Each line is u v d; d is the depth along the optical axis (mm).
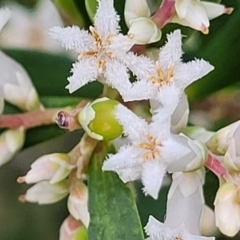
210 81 80
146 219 81
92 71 71
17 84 75
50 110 75
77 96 77
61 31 71
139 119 70
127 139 72
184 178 72
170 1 72
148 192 69
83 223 75
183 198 72
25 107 76
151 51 73
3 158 75
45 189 76
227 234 69
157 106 70
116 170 69
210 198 80
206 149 70
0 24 74
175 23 73
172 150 69
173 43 71
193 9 71
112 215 70
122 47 71
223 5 76
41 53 81
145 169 69
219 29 79
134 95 70
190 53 79
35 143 76
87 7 74
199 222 72
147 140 70
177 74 71
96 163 72
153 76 70
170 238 70
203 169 73
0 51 76
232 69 80
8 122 75
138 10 72
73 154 74
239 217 69
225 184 70
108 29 71
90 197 71
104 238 70
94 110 69
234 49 79
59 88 80
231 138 70
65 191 75
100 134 69
